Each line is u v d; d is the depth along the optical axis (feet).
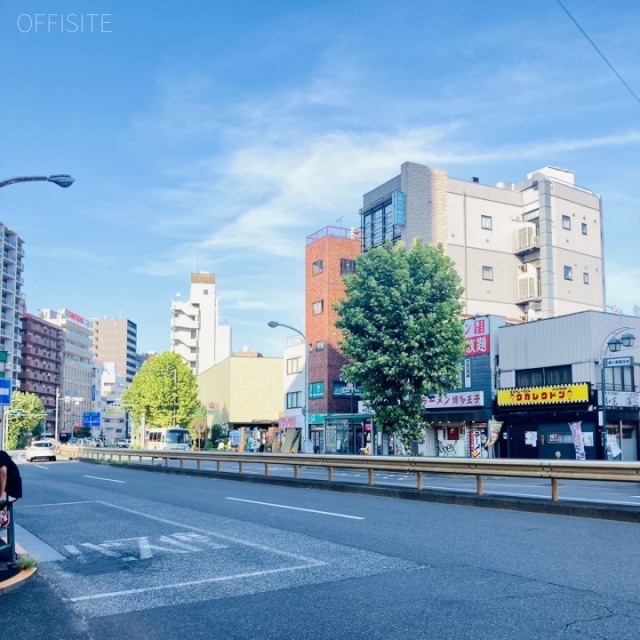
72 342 461.37
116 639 16.99
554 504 40.40
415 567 24.32
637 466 37.47
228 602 20.29
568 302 154.51
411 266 100.94
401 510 42.68
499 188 159.94
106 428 536.42
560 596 19.84
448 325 98.17
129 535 33.88
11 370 347.77
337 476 82.43
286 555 27.25
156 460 133.69
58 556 28.73
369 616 18.33
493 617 17.87
